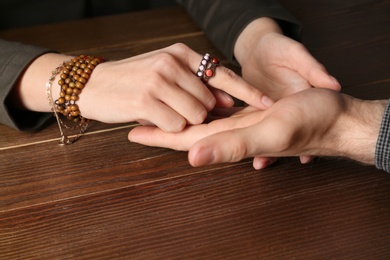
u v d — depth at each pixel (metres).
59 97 0.75
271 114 0.66
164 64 0.71
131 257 0.64
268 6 0.87
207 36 0.92
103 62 0.77
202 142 0.62
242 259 0.64
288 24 0.87
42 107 0.77
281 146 0.65
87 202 0.70
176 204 0.69
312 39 0.93
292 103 0.67
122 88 0.72
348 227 0.66
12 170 0.74
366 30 0.95
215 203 0.69
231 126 0.70
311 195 0.69
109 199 0.70
